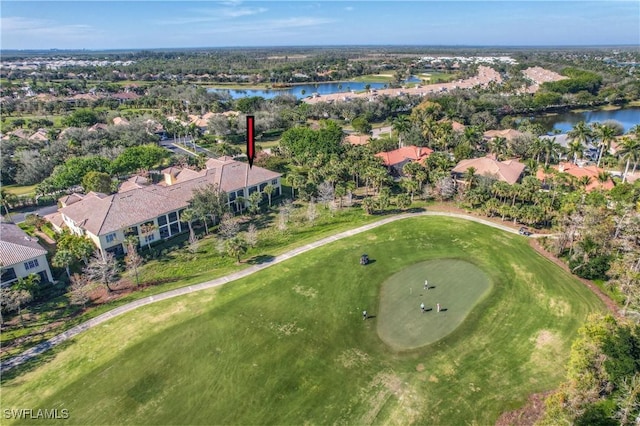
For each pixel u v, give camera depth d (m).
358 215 83.31
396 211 84.75
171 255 69.69
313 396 38.84
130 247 66.56
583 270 57.94
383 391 39.28
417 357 43.59
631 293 49.50
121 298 56.00
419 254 65.81
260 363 43.03
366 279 58.78
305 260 64.44
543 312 50.62
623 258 56.28
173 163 123.81
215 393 39.41
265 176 95.12
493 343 45.47
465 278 58.78
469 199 84.56
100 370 42.34
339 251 67.12
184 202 79.12
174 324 49.38
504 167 95.81
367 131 159.25
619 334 37.91
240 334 47.47
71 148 125.00
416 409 37.25
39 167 111.81
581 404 33.69
